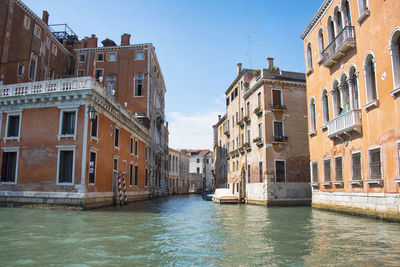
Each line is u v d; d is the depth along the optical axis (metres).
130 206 21.48
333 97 16.69
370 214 12.98
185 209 20.30
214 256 6.57
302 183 23.78
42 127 17.98
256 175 25.80
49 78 30.98
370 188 13.01
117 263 5.94
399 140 11.20
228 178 36.78
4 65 24.22
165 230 10.32
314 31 19.27
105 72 34.53
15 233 9.05
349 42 14.28
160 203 27.28
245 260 6.23
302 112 24.89
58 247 7.22
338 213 15.80
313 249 7.20
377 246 7.42
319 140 18.45
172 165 60.56
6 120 18.81
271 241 8.30
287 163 23.86
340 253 6.74
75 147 17.14
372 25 12.99
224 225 11.72
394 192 11.43
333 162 16.50
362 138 13.66
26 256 6.34
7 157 18.52
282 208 21.02
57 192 16.95
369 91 13.38
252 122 27.36
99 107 19.03
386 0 12.07
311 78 19.83
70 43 36.69
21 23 26.27
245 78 30.42
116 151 22.25
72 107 17.62
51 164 17.42
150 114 35.09
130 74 34.31
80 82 17.83
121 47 34.84
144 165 32.09
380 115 12.37
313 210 18.34
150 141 35.19
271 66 26.17
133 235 9.10
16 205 17.42
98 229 10.11
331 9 16.75
